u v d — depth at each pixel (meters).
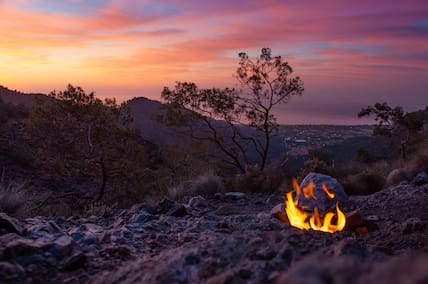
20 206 9.21
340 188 11.32
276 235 4.24
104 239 6.14
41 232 5.77
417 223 7.48
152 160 25.38
